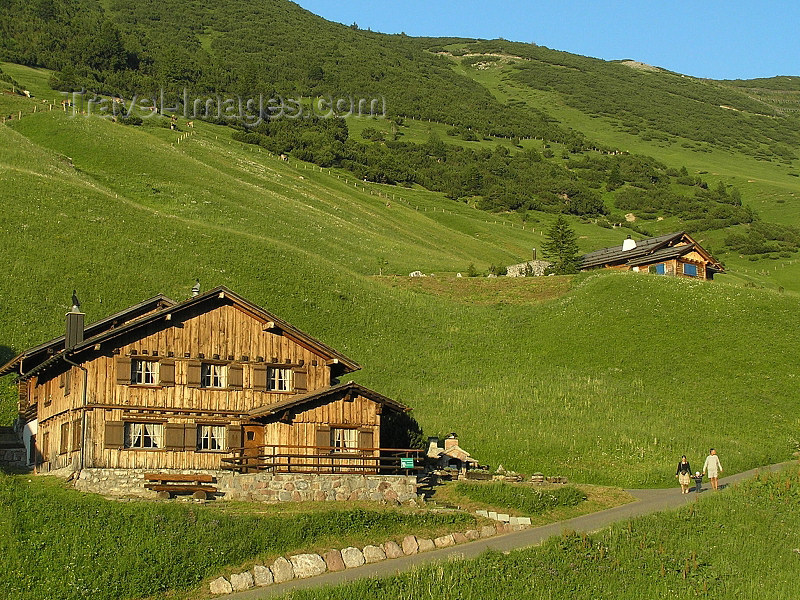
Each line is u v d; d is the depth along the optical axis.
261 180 160.62
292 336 53.28
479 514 45.72
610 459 60.44
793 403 74.44
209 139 189.00
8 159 115.25
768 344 84.06
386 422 58.75
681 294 94.12
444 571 36.97
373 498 47.50
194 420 49.94
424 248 144.12
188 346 50.62
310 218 137.50
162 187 130.75
